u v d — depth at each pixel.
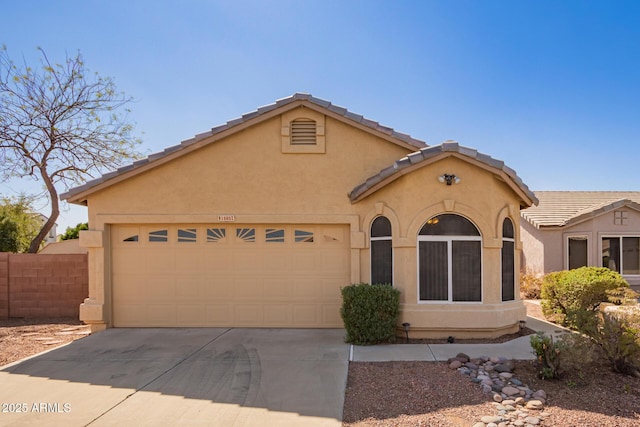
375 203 10.16
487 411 5.47
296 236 10.73
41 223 23.45
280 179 10.69
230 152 10.75
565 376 6.66
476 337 9.37
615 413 5.36
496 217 9.60
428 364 7.45
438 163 9.54
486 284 9.41
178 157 10.70
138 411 5.65
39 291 12.61
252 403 5.86
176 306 10.78
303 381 6.68
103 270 10.65
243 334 9.91
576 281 10.84
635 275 18.47
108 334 10.02
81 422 5.34
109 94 17.11
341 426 5.16
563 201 22.30
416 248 9.48
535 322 11.50
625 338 6.68
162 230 10.91
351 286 9.35
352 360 7.73
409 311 9.28
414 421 5.22
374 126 10.50
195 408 5.72
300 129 10.77
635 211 18.75
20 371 7.36
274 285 10.70
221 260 10.78
